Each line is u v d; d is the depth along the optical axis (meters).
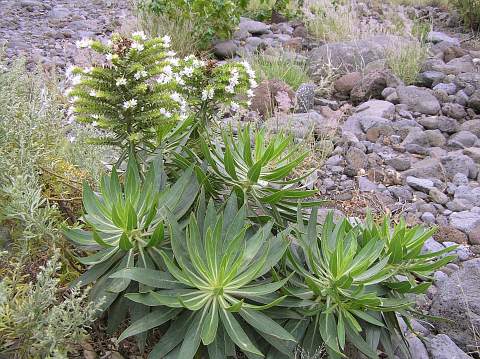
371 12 10.86
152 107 2.49
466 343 2.90
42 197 2.70
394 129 5.47
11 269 2.42
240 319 2.20
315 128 5.11
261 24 8.41
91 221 2.27
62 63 6.21
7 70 3.45
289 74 6.40
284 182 2.70
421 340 2.82
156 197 2.13
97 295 2.19
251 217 2.48
